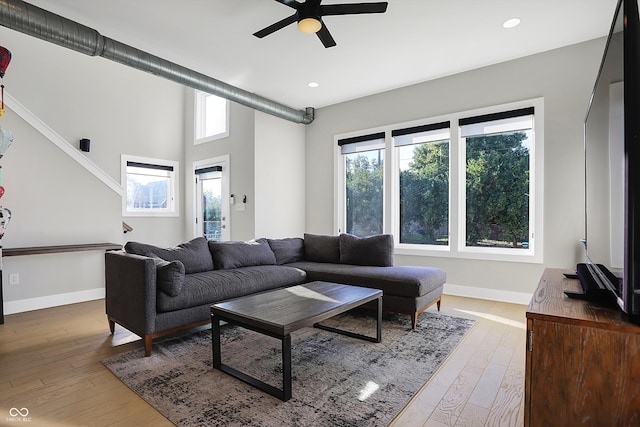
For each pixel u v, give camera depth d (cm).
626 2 122
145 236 626
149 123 632
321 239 444
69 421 172
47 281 390
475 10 302
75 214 416
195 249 349
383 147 515
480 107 424
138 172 623
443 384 212
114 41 329
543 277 230
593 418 131
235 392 201
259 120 543
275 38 352
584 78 361
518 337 292
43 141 394
